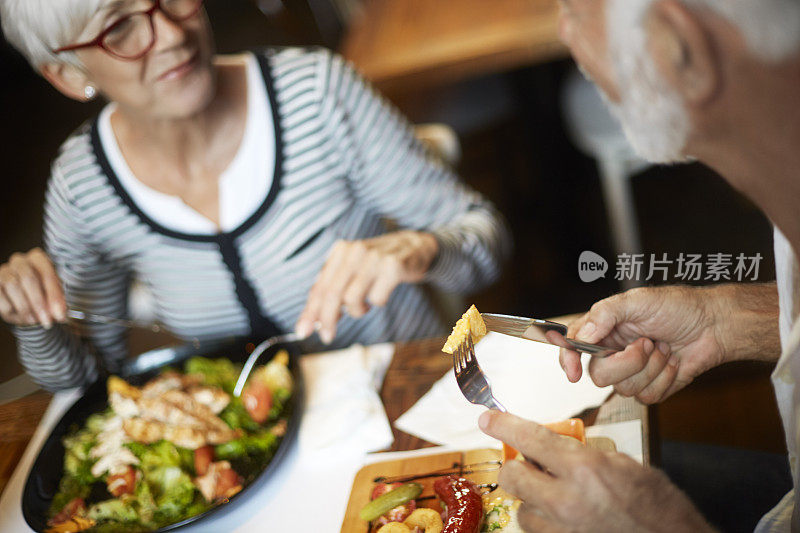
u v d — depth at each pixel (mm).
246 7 6078
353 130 1699
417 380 1345
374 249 1470
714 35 548
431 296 1937
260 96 1629
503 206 3145
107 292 1821
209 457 1252
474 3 2619
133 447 1284
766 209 652
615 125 2123
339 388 1346
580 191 3055
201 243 1638
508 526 970
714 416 1739
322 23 3361
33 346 1574
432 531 970
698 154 639
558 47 2299
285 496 1173
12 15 1366
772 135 580
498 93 2832
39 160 4910
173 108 1426
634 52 597
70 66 1433
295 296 1707
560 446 771
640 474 750
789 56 534
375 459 1185
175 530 1126
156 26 1323
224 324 1756
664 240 2209
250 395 1347
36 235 4148
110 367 1571
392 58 2443
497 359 1289
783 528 918
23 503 1229
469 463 1104
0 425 1526
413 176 1756
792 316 808
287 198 1647
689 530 722
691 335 1012
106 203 1645
